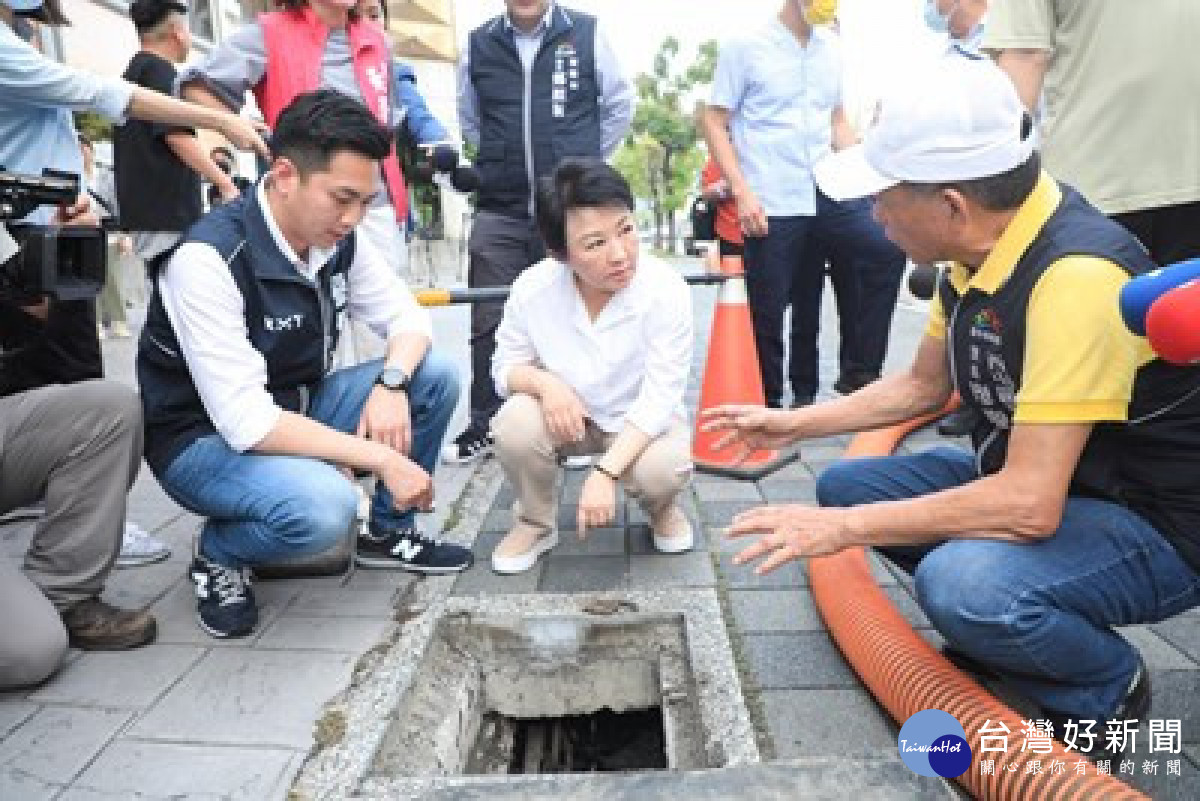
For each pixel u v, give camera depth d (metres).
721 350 3.46
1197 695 1.90
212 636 2.27
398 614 2.37
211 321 2.10
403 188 3.49
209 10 10.66
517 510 2.68
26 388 2.48
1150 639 2.13
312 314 2.33
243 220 2.18
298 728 1.87
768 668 2.06
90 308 2.79
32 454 2.09
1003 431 1.76
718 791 1.47
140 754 1.79
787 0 3.77
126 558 2.72
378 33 3.31
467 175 3.55
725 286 3.53
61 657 2.04
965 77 1.50
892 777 1.48
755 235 3.85
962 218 1.55
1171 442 1.54
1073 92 2.48
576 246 2.27
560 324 2.53
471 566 2.66
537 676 2.32
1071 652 1.57
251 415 2.12
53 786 1.70
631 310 2.44
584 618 2.29
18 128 2.53
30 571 2.18
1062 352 1.45
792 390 4.46
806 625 2.26
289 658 2.16
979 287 1.61
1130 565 1.58
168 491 2.30
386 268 2.68
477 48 3.63
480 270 3.77
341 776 1.71
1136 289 1.21
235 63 3.01
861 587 2.19
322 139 2.02
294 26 3.07
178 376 2.26
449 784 1.65
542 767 2.35
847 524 1.63
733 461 3.39
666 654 2.24
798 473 3.45
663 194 39.81
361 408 2.54
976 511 1.55
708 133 4.00
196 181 3.90
